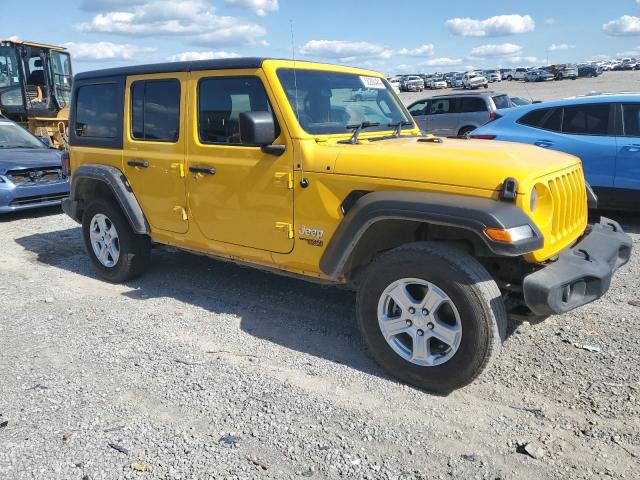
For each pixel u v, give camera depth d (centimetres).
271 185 411
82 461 292
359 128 416
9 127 1098
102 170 532
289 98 406
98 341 434
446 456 293
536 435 308
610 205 738
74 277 600
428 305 346
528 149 400
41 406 345
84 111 566
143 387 365
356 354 407
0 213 979
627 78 5472
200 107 455
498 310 331
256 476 280
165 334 445
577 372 370
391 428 317
